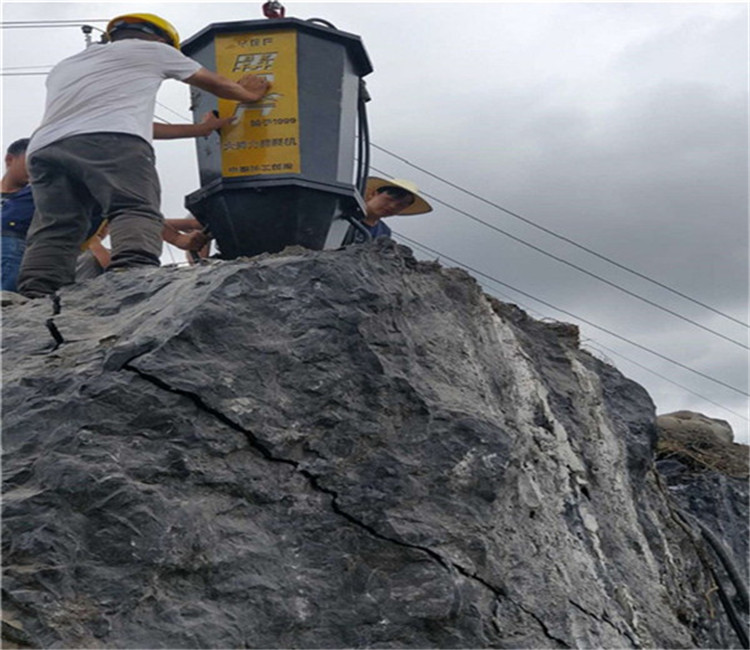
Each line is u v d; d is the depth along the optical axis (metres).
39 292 5.54
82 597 3.83
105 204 5.47
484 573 4.33
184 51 5.96
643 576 5.30
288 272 4.61
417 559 4.21
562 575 4.71
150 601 3.88
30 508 3.96
